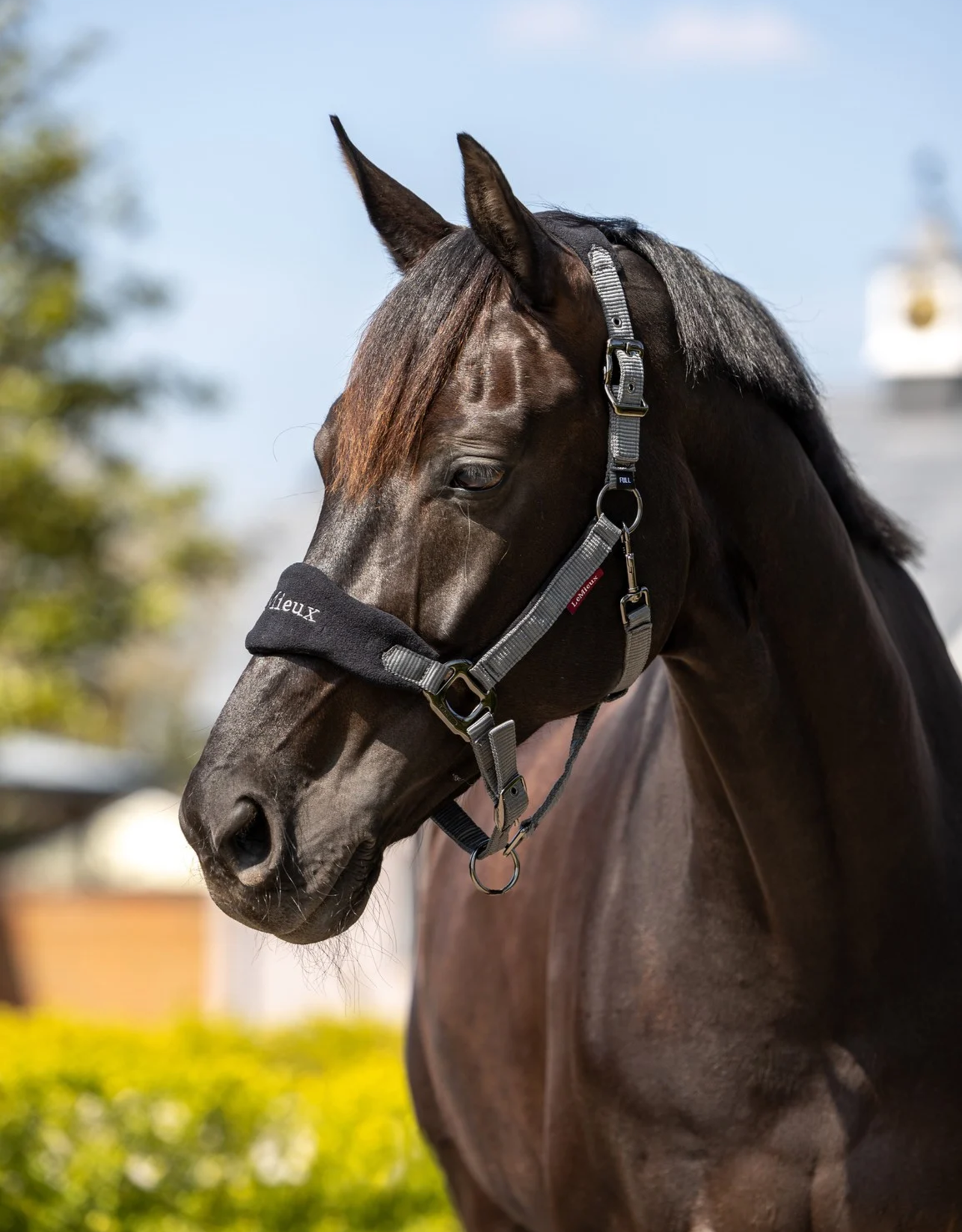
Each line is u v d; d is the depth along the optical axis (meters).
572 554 3.20
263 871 3.03
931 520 17.66
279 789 3.08
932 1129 3.57
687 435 3.42
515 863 3.47
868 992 3.60
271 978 21.73
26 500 20.30
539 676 3.22
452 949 4.87
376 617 3.09
